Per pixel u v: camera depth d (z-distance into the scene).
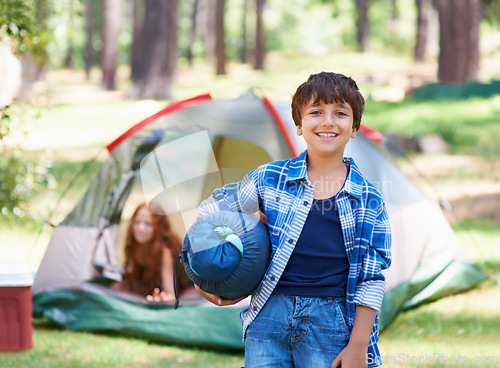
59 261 4.70
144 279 4.58
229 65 41.00
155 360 4.05
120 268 4.64
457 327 4.68
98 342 4.32
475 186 10.03
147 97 22.05
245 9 42.59
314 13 45.25
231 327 4.18
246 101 5.03
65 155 12.55
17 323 4.14
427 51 40.06
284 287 2.13
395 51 44.28
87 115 18.27
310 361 2.11
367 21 41.00
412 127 13.72
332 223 2.14
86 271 4.62
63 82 33.91
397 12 48.22
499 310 5.02
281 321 2.12
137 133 4.93
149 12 22.16
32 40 6.37
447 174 10.91
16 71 9.41
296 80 27.78
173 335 4.26
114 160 4.98
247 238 2.10
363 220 2.13
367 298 2.08
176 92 24.11
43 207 8.12
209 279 2.10
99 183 5.00
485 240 7.04
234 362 4.03
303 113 2.19
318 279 2.13
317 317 2.10
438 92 17.11
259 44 36.03
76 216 4.93
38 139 14.38
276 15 45.66
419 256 5.25
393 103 16.19
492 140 13.08
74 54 46.22
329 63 35.47
